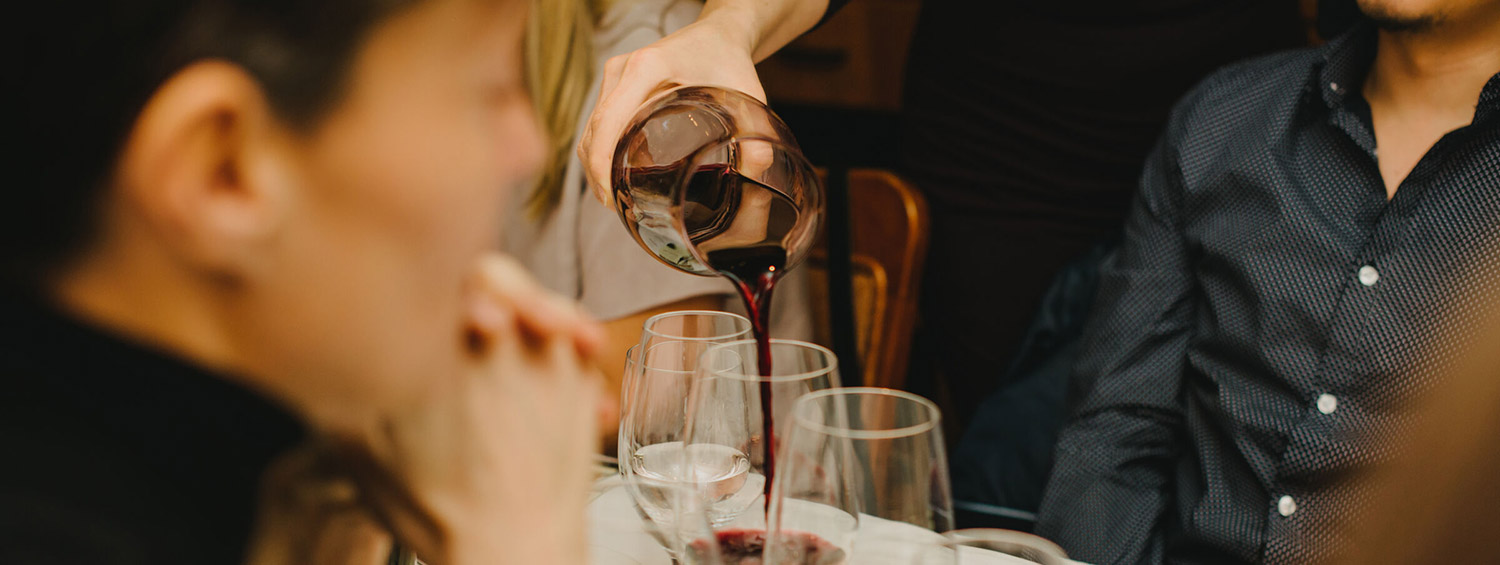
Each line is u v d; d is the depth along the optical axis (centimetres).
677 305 157
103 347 43
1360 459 117
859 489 69
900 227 191
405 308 48
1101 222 216
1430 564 21
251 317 45
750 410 85
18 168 40
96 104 39
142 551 44
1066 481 144
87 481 43
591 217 157
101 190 41
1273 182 130
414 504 62
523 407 61
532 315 61
